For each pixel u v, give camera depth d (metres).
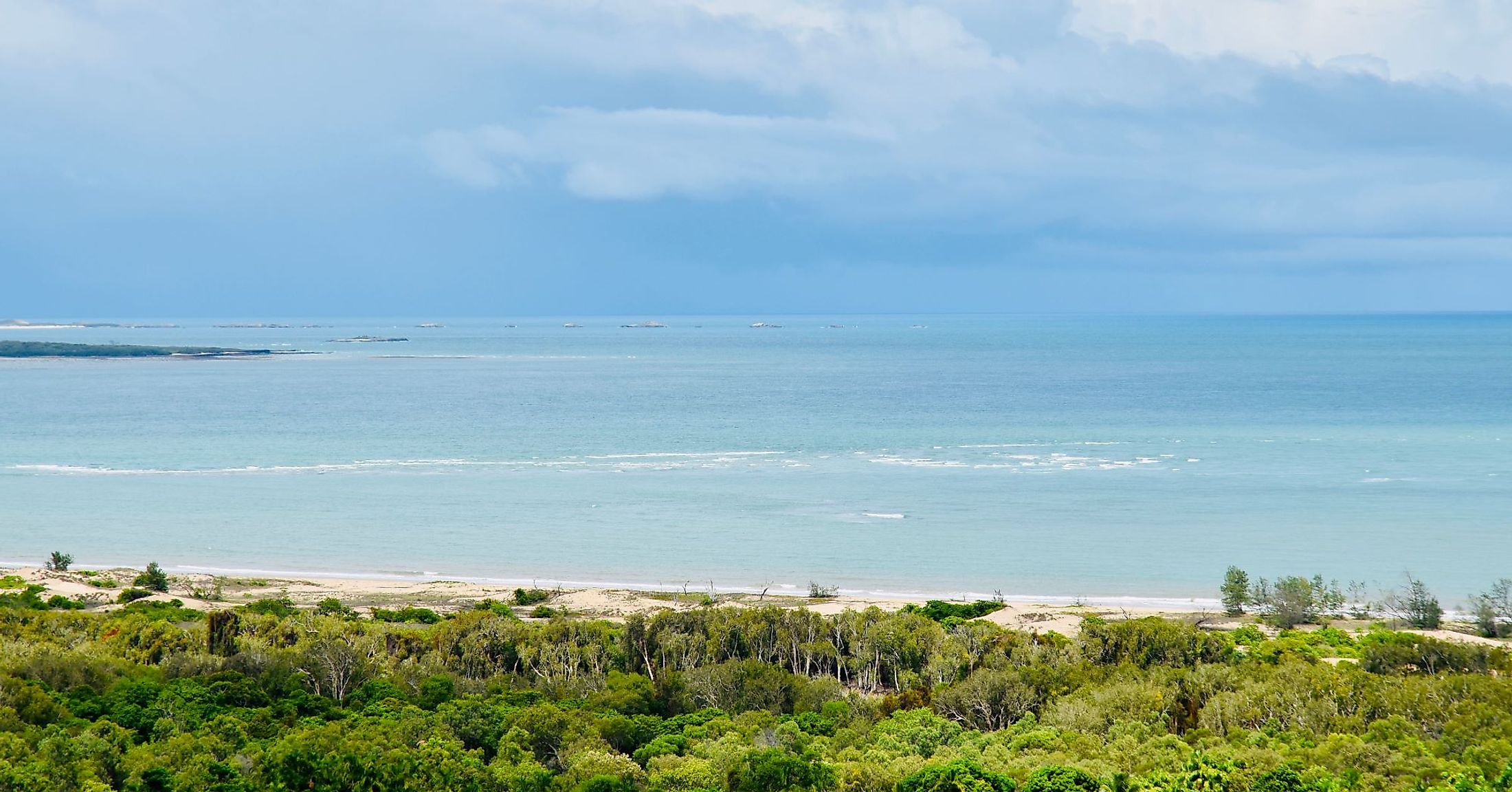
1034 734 49.41
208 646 64.88
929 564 98.50
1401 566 96.75
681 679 59.81
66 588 86.88
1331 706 50.31
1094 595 87.88
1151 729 50.56
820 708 57.81
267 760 42.34
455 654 64.56
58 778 40.00
